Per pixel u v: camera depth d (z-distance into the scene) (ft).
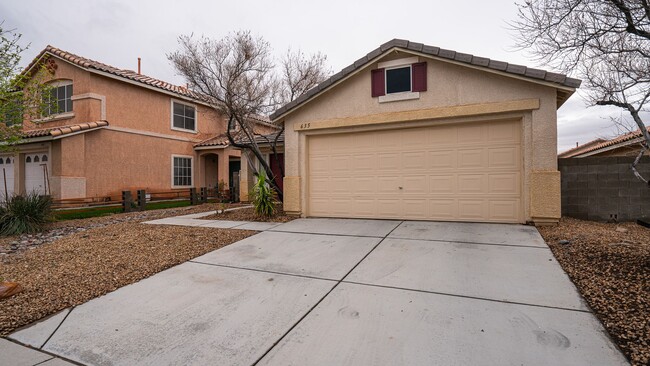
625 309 10.43
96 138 44.14
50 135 38.42
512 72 22.39
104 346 9.72
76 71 44.27
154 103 52.65
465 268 15.07
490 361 8.28
